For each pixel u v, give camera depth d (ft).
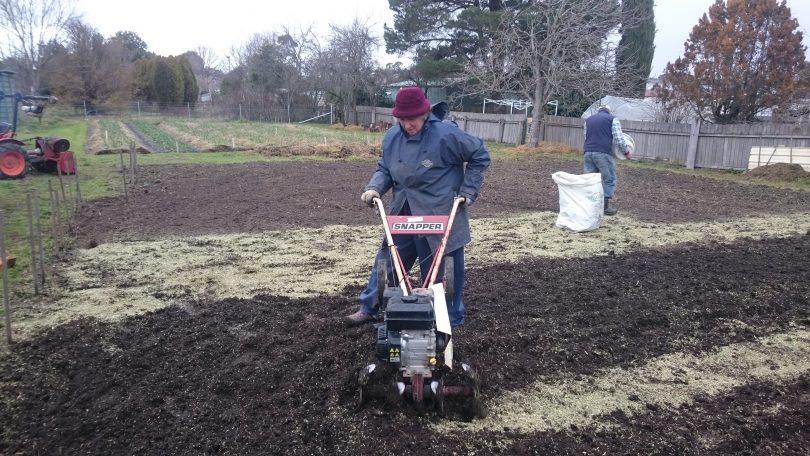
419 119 14.47
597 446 11.44
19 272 21.83
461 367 13.58
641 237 29.32
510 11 112.16
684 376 14.55
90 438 11.60
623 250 26.58
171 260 24.16
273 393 13.19
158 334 16.44
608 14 80.18
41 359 14.84
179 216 32.96
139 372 14.19
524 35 86.53
